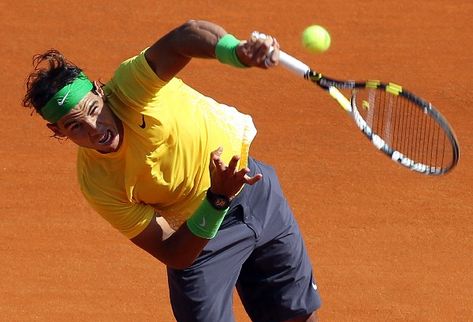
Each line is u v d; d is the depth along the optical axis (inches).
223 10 1503.4
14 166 1262.3
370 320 1037.8
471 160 1230.3
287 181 1214.9
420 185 1197.1
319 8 1489.9
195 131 722.2
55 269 1113.4
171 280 806.5
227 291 810.8
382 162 1230.9
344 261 1107.3
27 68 1430.9
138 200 729.6
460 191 1187.9
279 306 848.3
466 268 1093.8
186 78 1376.7
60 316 1051.3
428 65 1386.6
